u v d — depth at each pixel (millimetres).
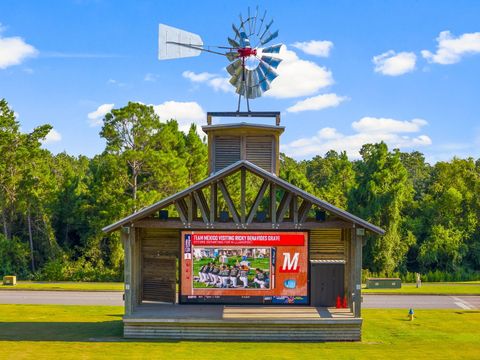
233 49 32000
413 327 32688
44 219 72438
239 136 32219
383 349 25469
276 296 30281
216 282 30391
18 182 71688
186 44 31516
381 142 79312
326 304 30297
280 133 32219
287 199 29172
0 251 69000
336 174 95312
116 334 28969
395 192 75000
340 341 27766
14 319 34125
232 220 31562
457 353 24562
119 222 28312
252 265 30281
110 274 68750
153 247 31734
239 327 27578
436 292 48969
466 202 82125
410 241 78562
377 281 52875
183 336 27656
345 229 31047
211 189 29609
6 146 71250
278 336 27641
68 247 75125
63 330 30250
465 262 79562
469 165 86125
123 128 69000
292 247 30250
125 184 69500
